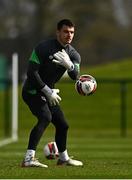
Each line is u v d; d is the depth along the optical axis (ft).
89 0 521.65
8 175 90.12
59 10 506.07
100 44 532.73
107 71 286.87
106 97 260.01
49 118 97.35
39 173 91.71
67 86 265.13
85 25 523.70
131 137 199.11
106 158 123.13
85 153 137.69
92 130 236.43
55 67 97.09
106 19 535.19
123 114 215.51
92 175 90.63
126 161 112.78
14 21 517.14
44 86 96.12
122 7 554.05
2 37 513.04
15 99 200.34
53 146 106.52
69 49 98.22
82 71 290.56
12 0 521.24
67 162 100.32
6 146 160.76
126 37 547.08
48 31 498.28
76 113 249.96
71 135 208.54
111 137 199.21
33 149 97.45
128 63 296.30
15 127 199.21
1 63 305.32
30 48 504.84
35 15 506.89
